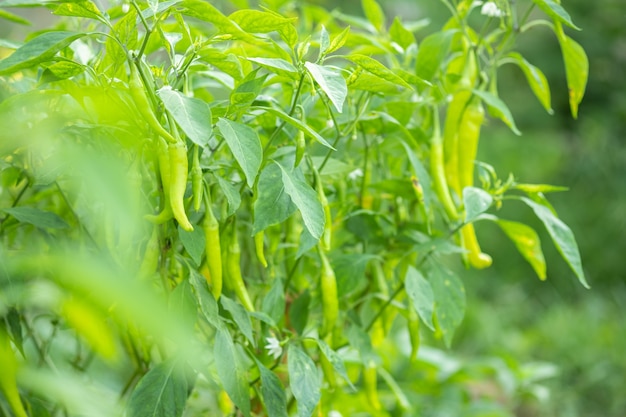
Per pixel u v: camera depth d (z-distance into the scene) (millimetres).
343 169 1285
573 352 2971
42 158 1212
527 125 4617
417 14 4297
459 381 1792
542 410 2568
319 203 1130
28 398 1265
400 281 1389
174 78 1164
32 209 1223
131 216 792
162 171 1099
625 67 4668
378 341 1432
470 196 1282
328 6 4070
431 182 1410
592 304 3600
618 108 4543
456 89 1380
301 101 1317
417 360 1770
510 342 2943
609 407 2807
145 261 1158
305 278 1420
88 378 1406
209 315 1163
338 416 1492
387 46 1453
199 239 1149
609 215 4234
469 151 1381
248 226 1350
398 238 1377
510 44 1410
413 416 1677
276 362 1277
